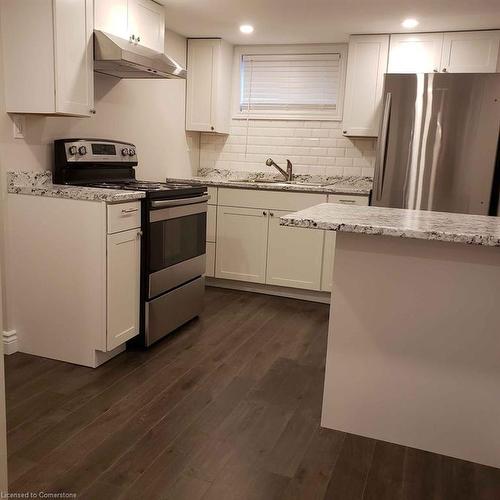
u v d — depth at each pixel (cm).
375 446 201
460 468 189
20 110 255
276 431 207
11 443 190
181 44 425
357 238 194
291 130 450
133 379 248
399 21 351
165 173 418
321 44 430
